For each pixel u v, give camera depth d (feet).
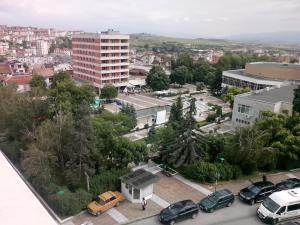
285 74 264.52
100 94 296.10
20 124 132.46
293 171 126.72
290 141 117.80
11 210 67.82
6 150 137.39
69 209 90.48
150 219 90.48
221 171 113.60
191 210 90.17
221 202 95.86
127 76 351.46
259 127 125.59
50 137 109.91
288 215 89.35
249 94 173.27
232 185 112.27
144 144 121.80
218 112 212.43
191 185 111.24
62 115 122.42
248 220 90.99
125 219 89.92
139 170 108.78
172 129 130.11
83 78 359.87
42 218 65.82
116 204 96.84
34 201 72.28
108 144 113.19
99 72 328.49
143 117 228.63
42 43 637.30
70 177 102.06
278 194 92.32
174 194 104.37
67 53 617.21
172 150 119.24
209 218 91.40
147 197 101.04
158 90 339.36
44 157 102.01
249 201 99.09
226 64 418.92
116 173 107.65
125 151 111.65
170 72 402.11
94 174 108.47
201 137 122.31
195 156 116.26
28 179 112.47
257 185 103.81
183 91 345.72
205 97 312.09
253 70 286.87
